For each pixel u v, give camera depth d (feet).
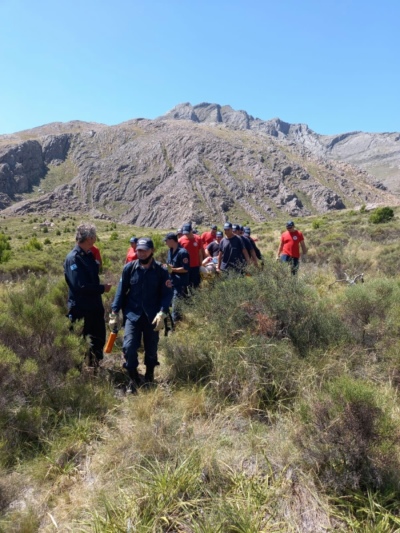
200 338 16.14
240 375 13.37
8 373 12.32
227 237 27.68
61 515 8.96
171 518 8.50
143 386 14.42
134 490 9.31
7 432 11.14
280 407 12.34
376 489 9.04
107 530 8.16
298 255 34.83
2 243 87.56
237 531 8.21
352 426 9.40
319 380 13.05
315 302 17.02
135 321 14.92
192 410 12.56
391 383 13.06
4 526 8.55
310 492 9.16
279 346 14.17
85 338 15.62
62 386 13.20
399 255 42.73
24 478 9.97
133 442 10.84
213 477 9.62
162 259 46.78
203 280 26.17
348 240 73.61
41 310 14.96
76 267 15.56
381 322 16.22
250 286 17.37
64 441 11.19
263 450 10.25
